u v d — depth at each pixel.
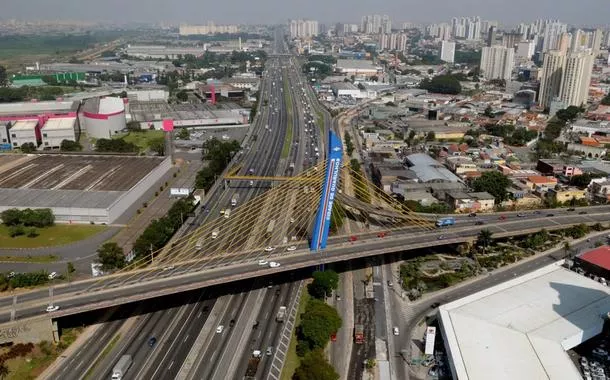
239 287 177.75
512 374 126.56
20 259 189.62
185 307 164.88
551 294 165.12
